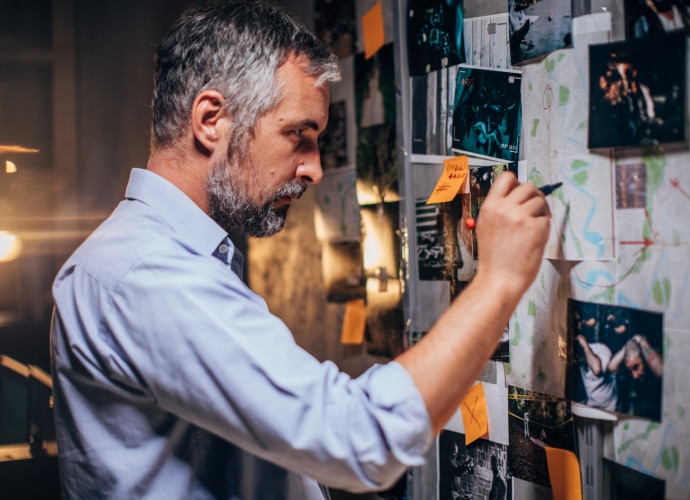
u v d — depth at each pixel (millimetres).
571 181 815
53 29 2092
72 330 750
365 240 1284
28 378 1831
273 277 1681
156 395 687
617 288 768
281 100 775
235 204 799
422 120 1093
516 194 715
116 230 763
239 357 646
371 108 1253
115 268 713
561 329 847
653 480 731
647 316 731
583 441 822
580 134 801
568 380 835
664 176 707
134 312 686
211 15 809
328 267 1430
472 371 648
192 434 759
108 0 2074
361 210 1293
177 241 741
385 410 626
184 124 800
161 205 797
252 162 787
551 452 867
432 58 1062
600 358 789
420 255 1116
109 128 2092
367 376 671
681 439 698
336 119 1382
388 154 1199
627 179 751
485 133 958
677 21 684
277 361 654
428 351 645
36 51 2084
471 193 987
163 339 665
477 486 1007
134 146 2076
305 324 1537
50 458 1751
